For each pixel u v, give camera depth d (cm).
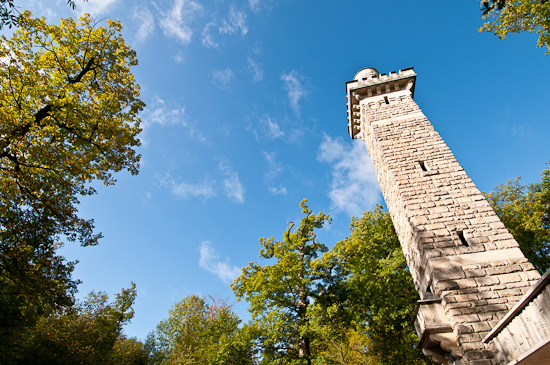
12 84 1329
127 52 1741
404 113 1800
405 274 2172
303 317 1923
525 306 729
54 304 1555
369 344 2591
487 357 882
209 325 2431
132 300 3978
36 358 2253
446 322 996
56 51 1483
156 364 3728
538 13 1151
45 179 1475
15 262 1356
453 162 1434
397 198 1488
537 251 2577
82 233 1603
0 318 1755
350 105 2222
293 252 2158
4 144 1251
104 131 1549
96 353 2752
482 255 1094
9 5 738
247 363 1908
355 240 2298
